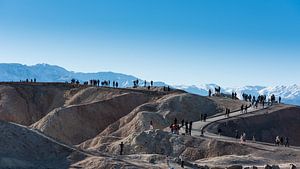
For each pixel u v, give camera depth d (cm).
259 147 7306
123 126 10781
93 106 12344
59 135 11419
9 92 13950
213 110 11719
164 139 7712
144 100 12825
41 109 13962
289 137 10531
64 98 14038
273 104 12256
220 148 7256
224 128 9569
